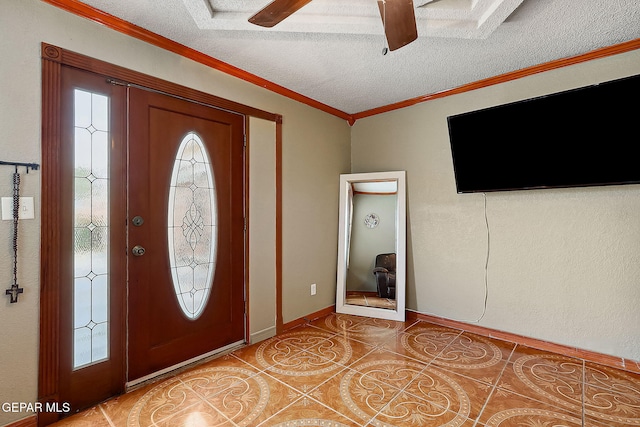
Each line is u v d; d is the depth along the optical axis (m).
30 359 1.56
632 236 2.16
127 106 1.92
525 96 2.55
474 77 2.67
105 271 1.85
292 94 2.96
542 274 2.51
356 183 3.51
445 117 3.00
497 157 2.54
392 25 1.34
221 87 2.40
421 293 3.18
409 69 2.51
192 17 1.78
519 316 2.61
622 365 2.18
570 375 2.08
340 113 3.54
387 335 2.77
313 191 3.24
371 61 2.37
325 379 2.03
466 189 2.77
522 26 1.91
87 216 1.78
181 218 2.20
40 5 1.59
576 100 2.12
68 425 1.60
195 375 2.09
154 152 2.05
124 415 1.68
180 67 2.15
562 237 2.42
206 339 2.35
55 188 1.64
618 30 1.96
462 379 2.03
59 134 1.65
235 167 2.54
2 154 1.48
